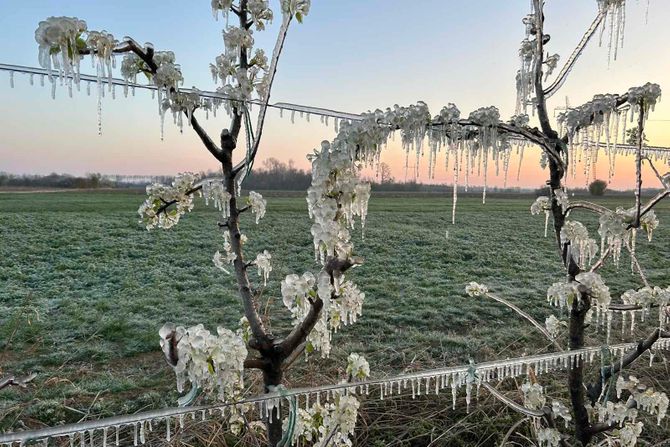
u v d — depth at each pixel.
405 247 13.42
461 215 21.31
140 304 7.54
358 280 9.46
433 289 8.70
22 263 10.58
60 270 10.12
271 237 14.45
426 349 5.49
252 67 1.80
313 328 1.75
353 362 1.94
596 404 2.25
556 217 2.18
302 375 4.32
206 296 8.08
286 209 21.91
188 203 2.16
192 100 1.58
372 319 6.76
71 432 1.19
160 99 1.54
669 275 9.77
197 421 3.08
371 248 13.15
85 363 5.29
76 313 6.99
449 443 3.54
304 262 11.34
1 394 4.27
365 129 1.50
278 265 10.86
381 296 8.27
